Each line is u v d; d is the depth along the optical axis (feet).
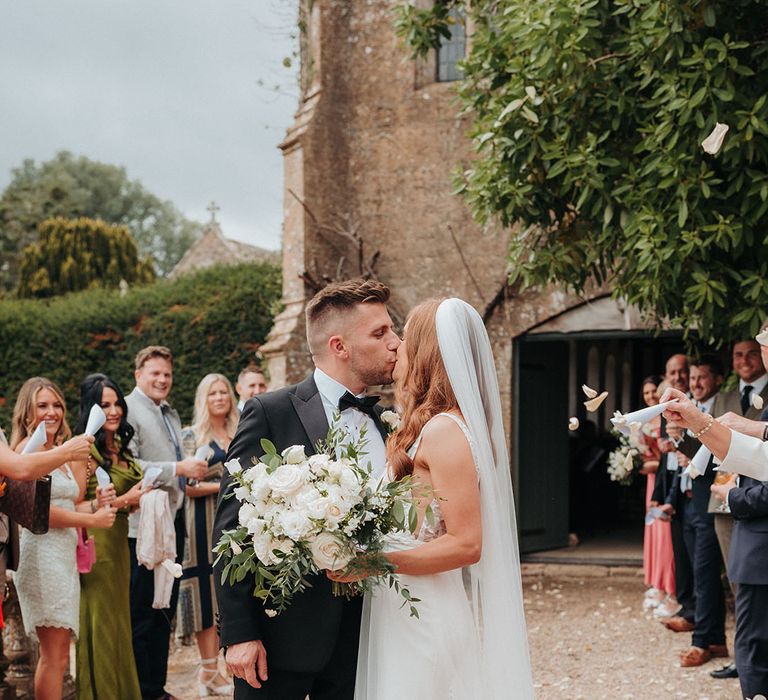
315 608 9.56
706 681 18.81
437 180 32.37
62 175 160.25
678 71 17.48
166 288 40.40
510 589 9.40
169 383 18.62
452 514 8.93
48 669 14.37
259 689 9.70
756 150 17.19
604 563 32.91
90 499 15.84
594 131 19.93
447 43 32.91
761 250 18.28
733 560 14.67
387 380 10.43
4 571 12.75
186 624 18.07
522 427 33.14
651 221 17.97
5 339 41.65
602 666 20.30
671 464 22.72
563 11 18.17
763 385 18.49
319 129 32.55
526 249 22.72
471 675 9.23
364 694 9.66
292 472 8.43
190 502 18.29
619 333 30.86
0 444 12.13
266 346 31.91
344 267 32.83
